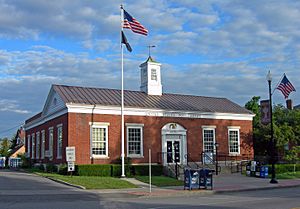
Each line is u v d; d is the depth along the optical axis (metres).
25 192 21.94
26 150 53.00
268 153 47.69
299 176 37.38
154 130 38.78
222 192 24.61
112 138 36.38
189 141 40.62
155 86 43.66
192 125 41.09
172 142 39.72
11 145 95.00
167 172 35.81
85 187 24.41
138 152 37.69
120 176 33.38
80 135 35.00
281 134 45.22
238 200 19.41
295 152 44.06
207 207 16.28
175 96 45.25
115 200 19.58
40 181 27.48
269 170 38.06
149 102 40.53
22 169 45.28
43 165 41.22
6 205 17.14
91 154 35.19
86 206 16.78
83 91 39.25
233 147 43.47
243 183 30.20
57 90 37.97
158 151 38.72
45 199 19.52
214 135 42.22
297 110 50.69
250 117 45.12
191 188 25.17
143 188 25.72
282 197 20.97
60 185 25.48
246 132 44.59
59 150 37.53
